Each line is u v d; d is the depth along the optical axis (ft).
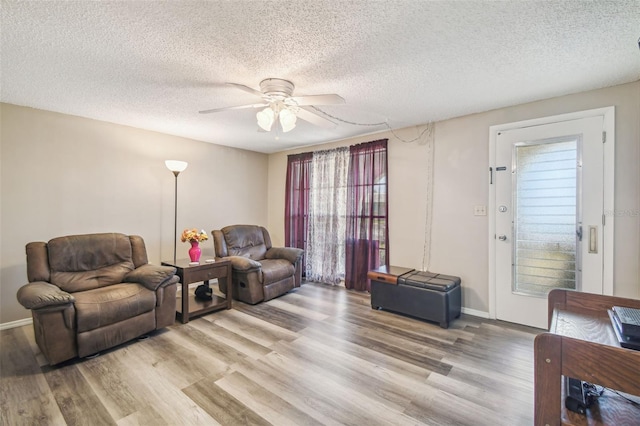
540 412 3.29
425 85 8.09
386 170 12.68
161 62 6.86
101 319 7.45
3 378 6.54
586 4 4.84
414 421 5.30
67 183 10.45
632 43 6.00
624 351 2.93
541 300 9.23
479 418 5.38
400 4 4.84
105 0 4.73
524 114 9.45
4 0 4.69
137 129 12.19
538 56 6.54
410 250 12.04
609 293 8.11
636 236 7.82
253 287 11.49
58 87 8.23
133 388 6.22
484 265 10.28
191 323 9.78
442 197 11.21
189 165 13.98
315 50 6.32
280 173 17.24
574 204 8.65
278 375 6.73
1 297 9.17
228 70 7.26
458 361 7.35
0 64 6.92
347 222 13.87
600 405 3.55
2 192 9.23
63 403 5.73
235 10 5.02
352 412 5.53
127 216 11.94
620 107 8.00
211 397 5.94
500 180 9.91
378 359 7.45
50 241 8.76
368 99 9.12
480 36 5.78
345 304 11.71
